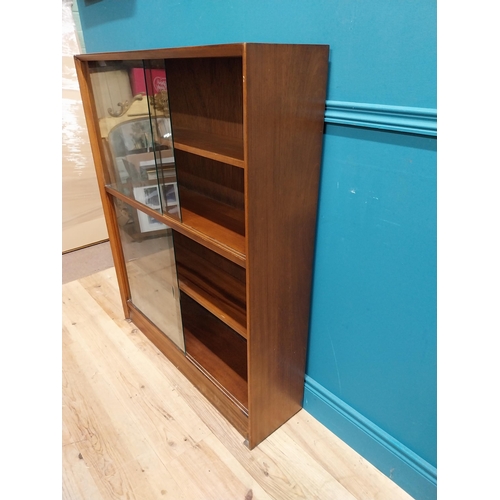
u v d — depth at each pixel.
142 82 1.15
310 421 1.36
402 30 0.79
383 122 0.87
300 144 0.95
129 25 1.55
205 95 1.29
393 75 0.83
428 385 1.01
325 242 1.12
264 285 1.04
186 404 1.42
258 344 1.10
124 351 1.67
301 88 0.89
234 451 1.25
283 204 0.98
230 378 1.38
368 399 1.18
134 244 1.61
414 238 0.92
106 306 1.97
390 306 1.02
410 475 1.11
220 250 1.08
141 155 1.29
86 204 2.52
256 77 0.80
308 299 1.21
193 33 1.27
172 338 1.56
